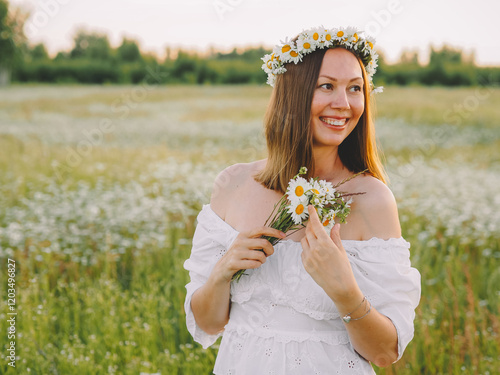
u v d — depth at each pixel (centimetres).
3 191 725
